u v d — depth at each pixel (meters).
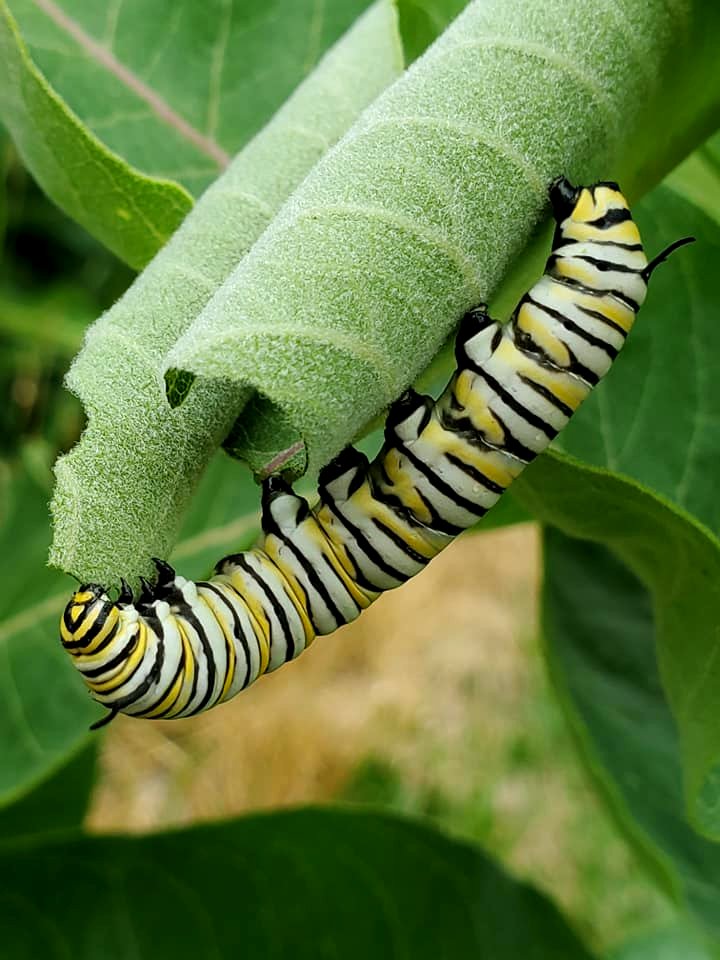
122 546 0.06
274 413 0.06
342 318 0.06
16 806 0.12
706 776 0.08
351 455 0.07
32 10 0.10
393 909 0.10
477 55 0.06
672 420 0.09
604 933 0.22
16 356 0.17
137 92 0.10
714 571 0.07
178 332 0.06
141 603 0.07
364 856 0.10
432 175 0.06
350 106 0.07
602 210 0.06
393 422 0.07
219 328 0.06
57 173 0.08
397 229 0.06
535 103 0.06
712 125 0.07
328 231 0.06
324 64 0.07
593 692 0.11
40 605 0.11
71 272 0.18
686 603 0.07
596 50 0.06
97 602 0.06
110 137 0.10
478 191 0.06
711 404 0.09
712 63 0.07
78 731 0.10
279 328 0.06
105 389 0.06
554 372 0.07
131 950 0.10
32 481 0.12
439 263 0.06
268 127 0.07
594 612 0.11
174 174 0.10
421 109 0.06
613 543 0.08
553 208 0.06
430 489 0.07
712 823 0.08
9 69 0.07
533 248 0.07
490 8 0.06
